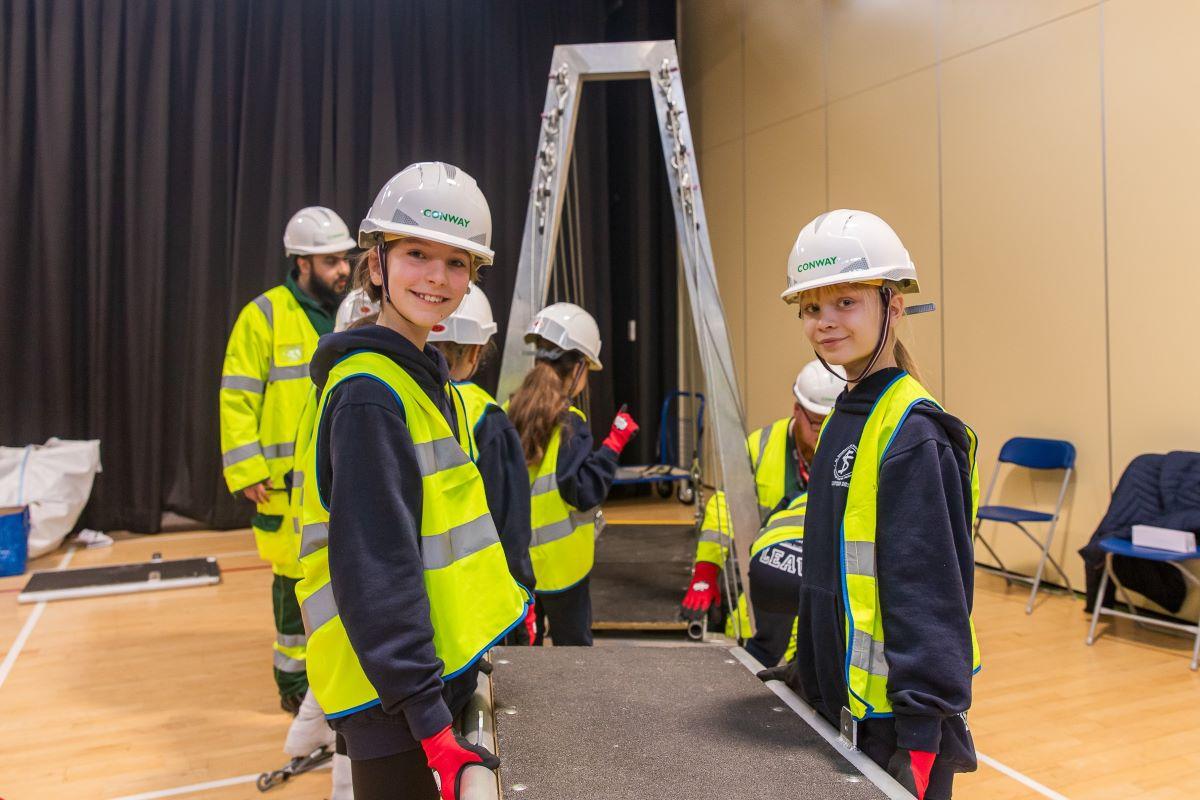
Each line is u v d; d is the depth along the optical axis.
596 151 6.84
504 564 1.18
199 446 5.72
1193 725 2.70
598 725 1.20
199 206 5.67
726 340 2.65
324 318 3.06
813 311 1.21
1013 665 3.25
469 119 6.54
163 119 5.58
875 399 1.17
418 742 1.07
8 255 5.29
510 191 6.61
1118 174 4.00
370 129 6.18
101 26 5.48
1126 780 2.35
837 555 1.18
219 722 2.76
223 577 4.62
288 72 5.89
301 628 2.81
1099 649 3.42
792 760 1.08
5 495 4.90
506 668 1.46
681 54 7.46
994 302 4.63
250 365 2.87
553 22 6.70
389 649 0.95
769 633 1.89
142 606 4.07
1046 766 2.43
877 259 1.16
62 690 3.02
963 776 2.37
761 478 2.46
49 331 5.39
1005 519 4.09
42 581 4.36
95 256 5.48
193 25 5.69
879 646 1.10
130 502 5.66
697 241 2.72
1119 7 3.97
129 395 5.61
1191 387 3.73
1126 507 3.70
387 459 1.01
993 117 4.59
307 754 2.38
